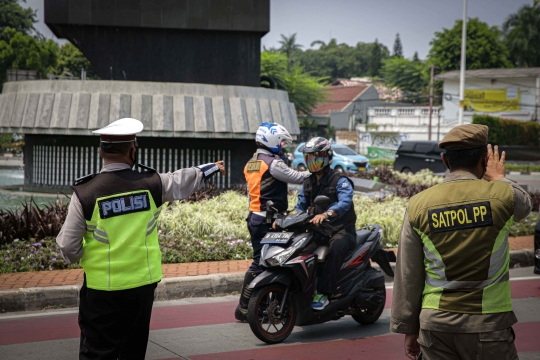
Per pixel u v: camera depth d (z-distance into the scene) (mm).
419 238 3031
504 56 69438
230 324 6410
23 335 5867
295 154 32250
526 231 12586
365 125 57750
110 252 3510
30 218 9820
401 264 3078
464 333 2852
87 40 16438
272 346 5691
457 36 69562
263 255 5750
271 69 57719
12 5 63281
